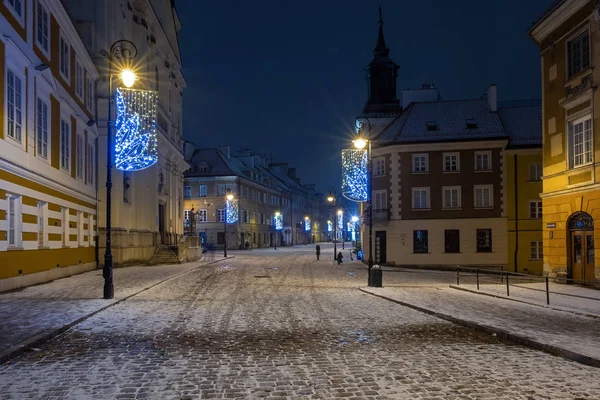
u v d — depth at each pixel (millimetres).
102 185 31172
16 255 18656
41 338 9781
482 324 11578
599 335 10367
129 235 34094
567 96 22266
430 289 21531
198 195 73688
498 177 37688
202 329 11430
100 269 30188
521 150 37438
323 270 34219
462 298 17828
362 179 37906
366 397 6473
